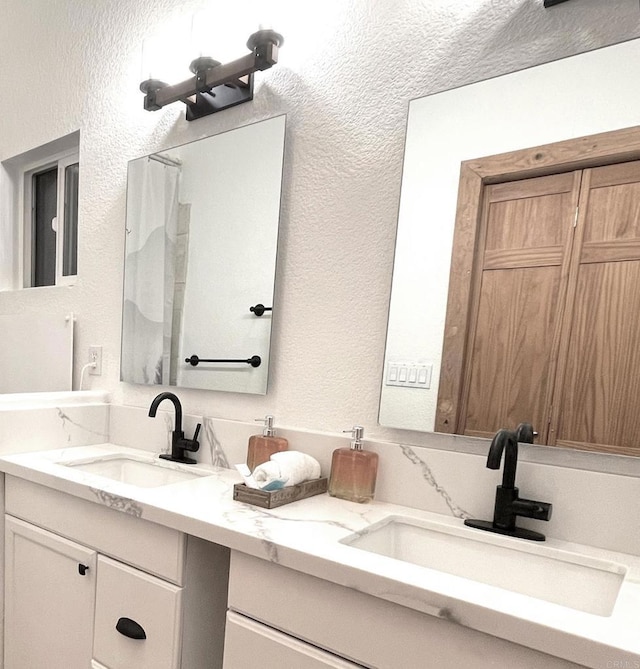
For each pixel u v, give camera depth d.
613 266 0.88
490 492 0.96
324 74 1.27
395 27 1.16
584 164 0.92
